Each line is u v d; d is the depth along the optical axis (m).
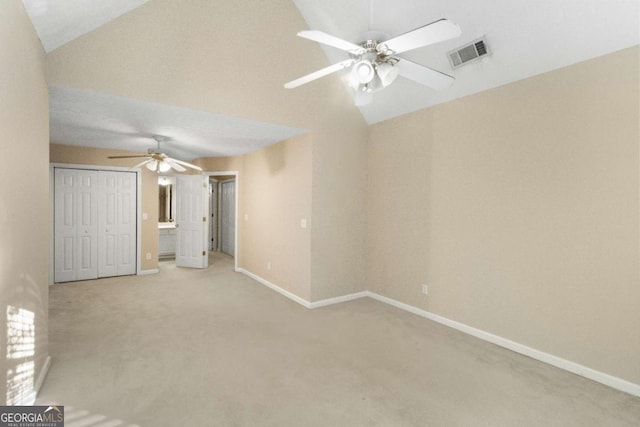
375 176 4.34
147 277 5.40
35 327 2.14
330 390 2.24
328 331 3.27
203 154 5.78
